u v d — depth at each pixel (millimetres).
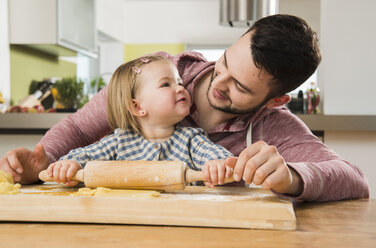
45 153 999
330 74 2309
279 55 890
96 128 1238
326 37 2303
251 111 1049
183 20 6090
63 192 806
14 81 3092
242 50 917
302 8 3000
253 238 592
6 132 2322
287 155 1118
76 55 3836
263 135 1156
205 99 1143
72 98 2807
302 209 804
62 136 1189
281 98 1092
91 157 1038
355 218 723
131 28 6145
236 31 6039
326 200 875
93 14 3834
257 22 957
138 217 670
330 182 853
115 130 1132
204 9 6055
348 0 2271
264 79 923
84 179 834
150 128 1101
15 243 567
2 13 2883
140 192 789
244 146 1165
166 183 794
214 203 667
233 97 977
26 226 670
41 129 2314
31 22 2971
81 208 680
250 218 646
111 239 587
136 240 581
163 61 1126
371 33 2271
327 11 2289
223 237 598
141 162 826
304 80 990
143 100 1083
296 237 598
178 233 622
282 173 730
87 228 655
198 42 6223
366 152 2215
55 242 572
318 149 1060
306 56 926
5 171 934
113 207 676
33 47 3246
